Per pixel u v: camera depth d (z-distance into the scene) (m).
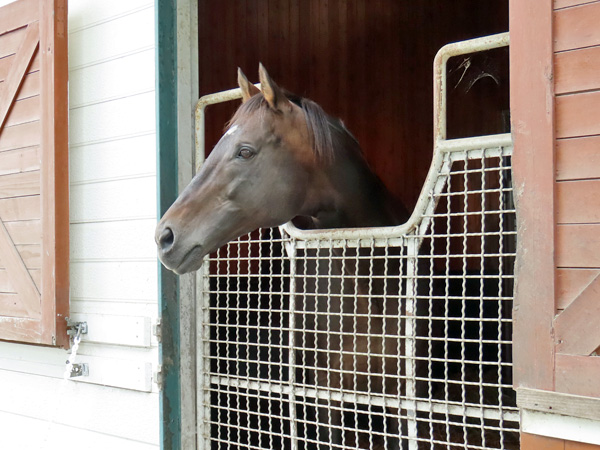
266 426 2.83
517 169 1.30
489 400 2.47
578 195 1.22
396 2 4.37
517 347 1.29
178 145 2.13
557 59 1.25
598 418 1.17
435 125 1.55
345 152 1.91
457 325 3.10
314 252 2.19
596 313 1.18
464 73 3.72
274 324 2.97
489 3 4.18
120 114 2.22
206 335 2.10
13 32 2.38
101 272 2.26
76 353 2.34
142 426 2.12
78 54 2.38
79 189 2.35
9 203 2.37
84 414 2.32
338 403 2.24
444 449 2.18
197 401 2.11
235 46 3.86
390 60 4.37
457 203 3.46
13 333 2.34
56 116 2.20
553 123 1.25
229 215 1.70
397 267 2.03
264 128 1.72
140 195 2.14
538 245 1.27
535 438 1.29
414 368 1.59
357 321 2.02
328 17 4.21
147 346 2.09
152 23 2.13
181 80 2.15
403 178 4.41
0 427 2.67
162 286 2.05
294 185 1.78
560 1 1.24
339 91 4.24
